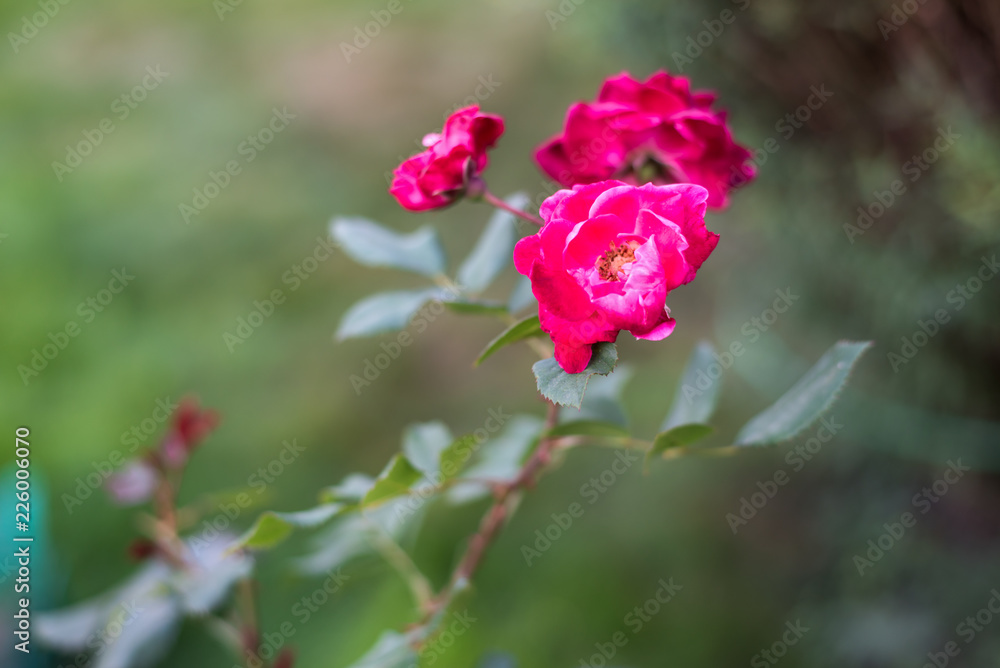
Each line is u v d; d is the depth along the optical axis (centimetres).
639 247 51
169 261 143
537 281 50
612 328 50
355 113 168
